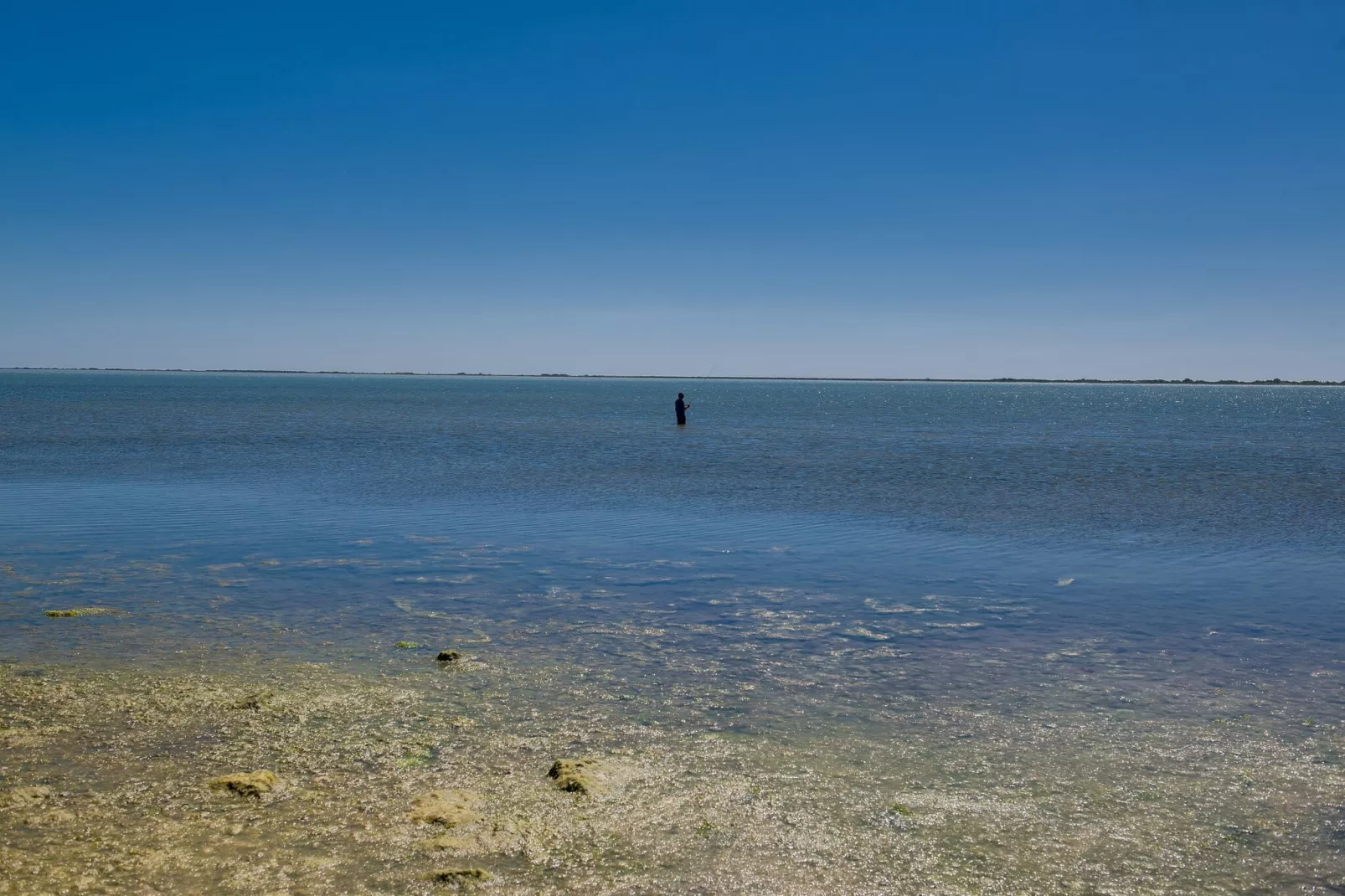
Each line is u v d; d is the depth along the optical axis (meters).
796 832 7.80
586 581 17.56
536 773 8.85
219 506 27.05
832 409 122.69
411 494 30.25
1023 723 10.38
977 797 8.52
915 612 15.36
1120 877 7.23
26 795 8.10
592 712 10.56
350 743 9.48
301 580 17.34
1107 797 8.55
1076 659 12.81
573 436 61.66
